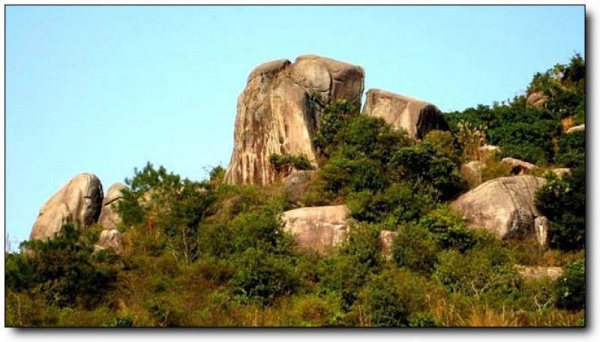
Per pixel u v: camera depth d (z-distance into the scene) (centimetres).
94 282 4391
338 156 5606
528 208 5069
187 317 4041
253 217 4994
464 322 3881
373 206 5103
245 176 6059
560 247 4981
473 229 4900
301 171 5672
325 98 6194
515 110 6769
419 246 4631
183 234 4969
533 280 4419
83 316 4106
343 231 4994
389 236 4806
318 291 4350
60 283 4359
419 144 5519
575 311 4075
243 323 4000
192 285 4459
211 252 4859
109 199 5838
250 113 6159
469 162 5638
